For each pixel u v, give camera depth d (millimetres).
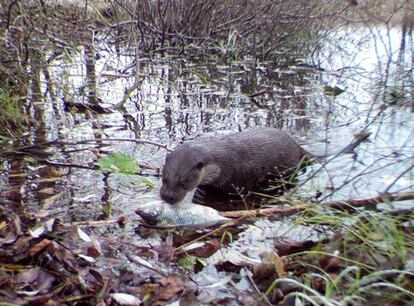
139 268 1315
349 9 5664
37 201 1717
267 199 1902
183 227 1594
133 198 1786
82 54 4406
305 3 4965
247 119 2869
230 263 1359
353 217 1459
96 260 1328
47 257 1235
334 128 2691
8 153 2115
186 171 1777
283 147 2111
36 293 1104
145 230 1563
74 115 2783
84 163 2082
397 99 3305
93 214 1650
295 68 4488
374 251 1321
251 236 1531
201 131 2609
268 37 4832
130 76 3807
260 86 3766
